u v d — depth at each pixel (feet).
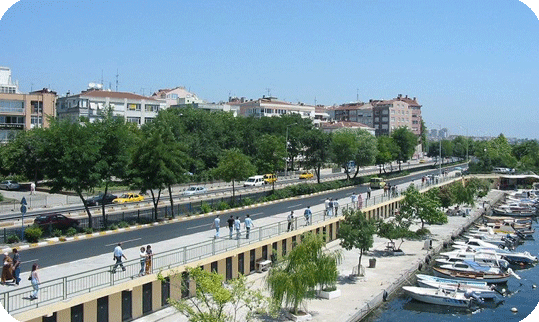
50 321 86.33
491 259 172.45
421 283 144.87
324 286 129.08
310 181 352.69
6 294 84.69
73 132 156.66
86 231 154.30
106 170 161.38
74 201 241.14
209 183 323.78
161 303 110.63
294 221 163.63
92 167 156.56
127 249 129.08
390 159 422.82
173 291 112.16
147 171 177.88
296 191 267.80
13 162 285.43
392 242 180.24
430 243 185.78
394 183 351.05
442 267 164.25
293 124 412.36
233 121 403.34
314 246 115.03
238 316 107.14
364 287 136.36
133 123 336.90
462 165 602.44
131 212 192.03
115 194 262.06
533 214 298.15
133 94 434.71
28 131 305.32
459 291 139.44
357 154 344.69
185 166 200.85
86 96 401.29
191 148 336.70
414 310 130.31
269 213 201.57
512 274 161.99
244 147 383.86
